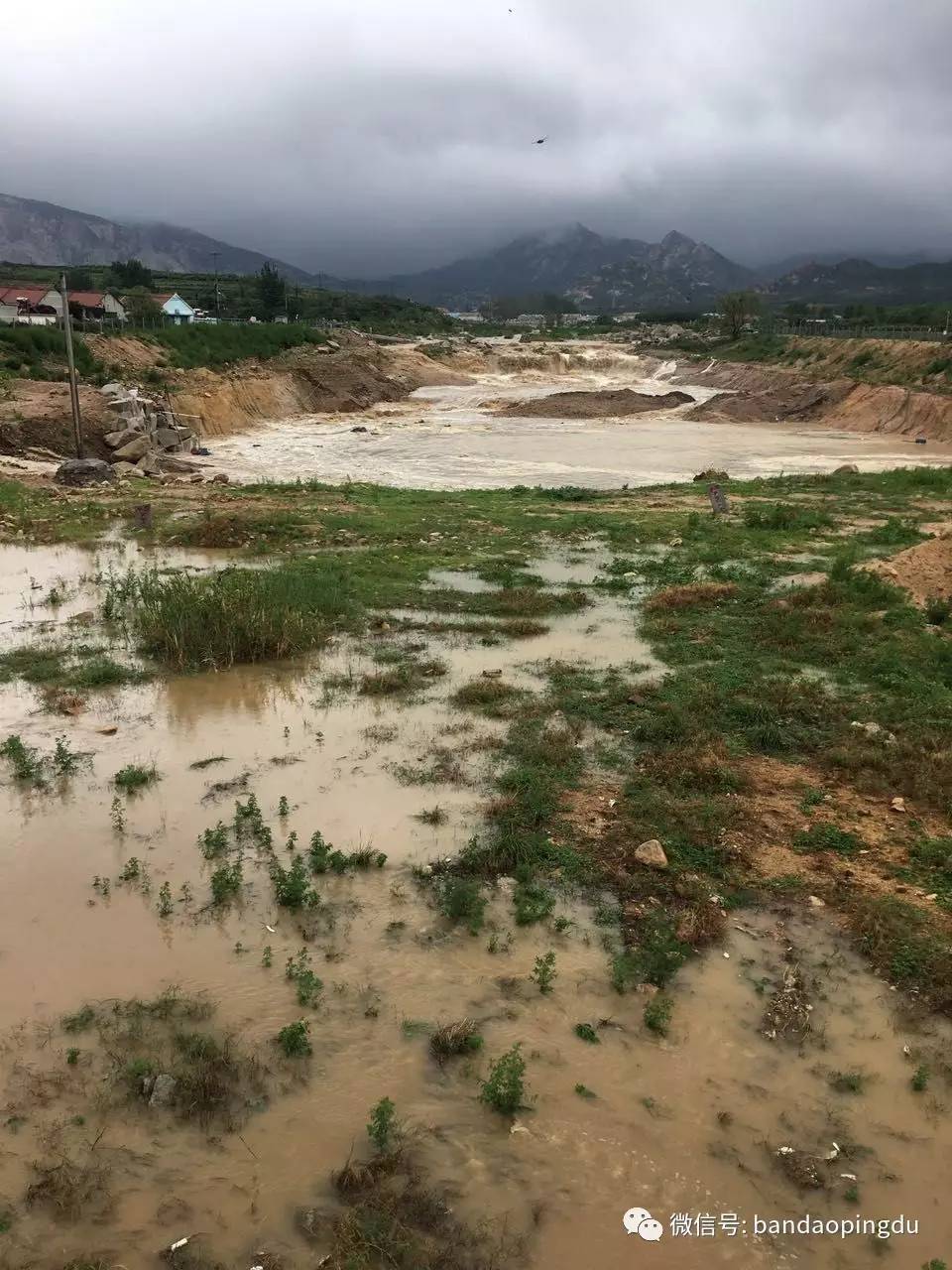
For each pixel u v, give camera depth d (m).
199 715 9.77
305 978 5.64
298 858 6.95
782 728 9.38
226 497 23.25
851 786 8.23
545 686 10.58
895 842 7.25
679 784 8.12
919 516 21.72
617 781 8.30
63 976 5.70
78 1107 4.75
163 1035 5.22
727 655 11.60
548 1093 4.88
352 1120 4.70
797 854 7.11
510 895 6.61
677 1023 5.38
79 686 10.52
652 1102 4.83
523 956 5.97
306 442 43.81
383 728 9.40
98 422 30.83
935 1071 5.04
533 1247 4.07
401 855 7.09
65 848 7.14
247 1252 4.03
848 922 6.29
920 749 8.69
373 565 16.09
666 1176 4.42
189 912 6.37
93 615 13.03
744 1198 4.33
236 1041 5.18
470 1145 4.57
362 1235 4.05
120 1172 4.39
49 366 39.00
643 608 13.77
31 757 8.69
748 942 6.13
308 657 11.62
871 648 11.72
